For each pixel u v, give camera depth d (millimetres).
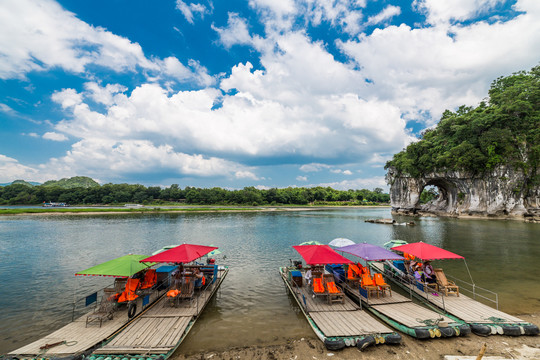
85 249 28719
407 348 9273
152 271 14250
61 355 8336
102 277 18453
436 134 85562
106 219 66062
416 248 13789
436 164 74188
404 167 83250
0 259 24125
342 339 9484
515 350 9023
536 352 8867
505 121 63344
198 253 13148
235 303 13789
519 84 70188
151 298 13328
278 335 10445
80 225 52344
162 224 54531
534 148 58344
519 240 32688
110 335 9695
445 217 71562
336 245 18078
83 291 15797
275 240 34219
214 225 52812
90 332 9906
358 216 79000
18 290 15906
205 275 16016
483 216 65062
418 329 9938
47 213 82812
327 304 12758
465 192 71125
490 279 17453
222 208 115875
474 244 30172
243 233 41000
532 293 14859
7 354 8445
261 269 20406
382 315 11531
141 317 11367
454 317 11148
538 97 64250
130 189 166750
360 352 9094
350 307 12344
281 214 87750
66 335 9664
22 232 42031
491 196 63250
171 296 12211
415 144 83125
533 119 61125
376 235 38562
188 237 36906
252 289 15906
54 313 12695
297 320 11781
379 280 13430
